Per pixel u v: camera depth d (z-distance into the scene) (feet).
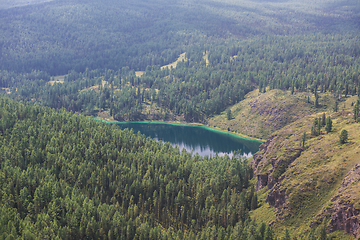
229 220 519.19
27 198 549.95
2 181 576.20
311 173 506.07
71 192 582.35
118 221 495.41
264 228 450.30
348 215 391.86
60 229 465.47
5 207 494.18
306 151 570.05
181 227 539.70
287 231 424.05
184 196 598.34
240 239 445.78
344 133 530.27
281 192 513.04
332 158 513.45
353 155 487.20
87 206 526.16
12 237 406.62
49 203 525.75
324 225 418.31
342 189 436.76
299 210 473.26
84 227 484.33
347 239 380.99
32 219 515.91
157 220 564.71
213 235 470.80
